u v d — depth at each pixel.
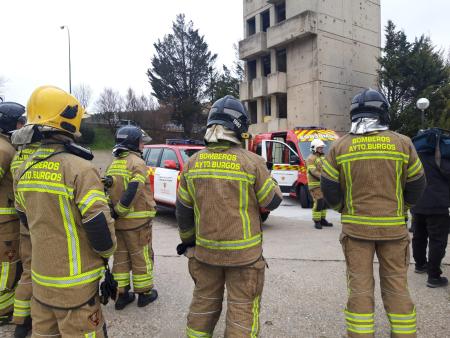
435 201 4.19
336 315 3.76
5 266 3.56
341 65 25.84
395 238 2.79
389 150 2.78
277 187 2.63
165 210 10.44
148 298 4.08
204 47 44.31
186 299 4.23
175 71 43.44
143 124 40.03
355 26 26.62
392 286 2.83
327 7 25.08
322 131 12.21
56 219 2.27
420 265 4.82
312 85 25.00
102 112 41.81
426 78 24.23
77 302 2.29
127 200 3.71
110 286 2.52
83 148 2.40
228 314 2.51
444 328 3.44
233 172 2.48
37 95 2.40
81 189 2.27
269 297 4.20
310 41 25.00
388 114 2.92
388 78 24.80
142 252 3.98
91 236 2.27
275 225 8.48
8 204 3.52
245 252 2.48
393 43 25.88
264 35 27.58
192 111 41.44
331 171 2.98
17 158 3.30
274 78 26.66
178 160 8.66
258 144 12.98
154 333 3.49
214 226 2.48
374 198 2.81
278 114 27.58
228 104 2.57
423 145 4.30
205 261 2.54
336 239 6.94
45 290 2.30
